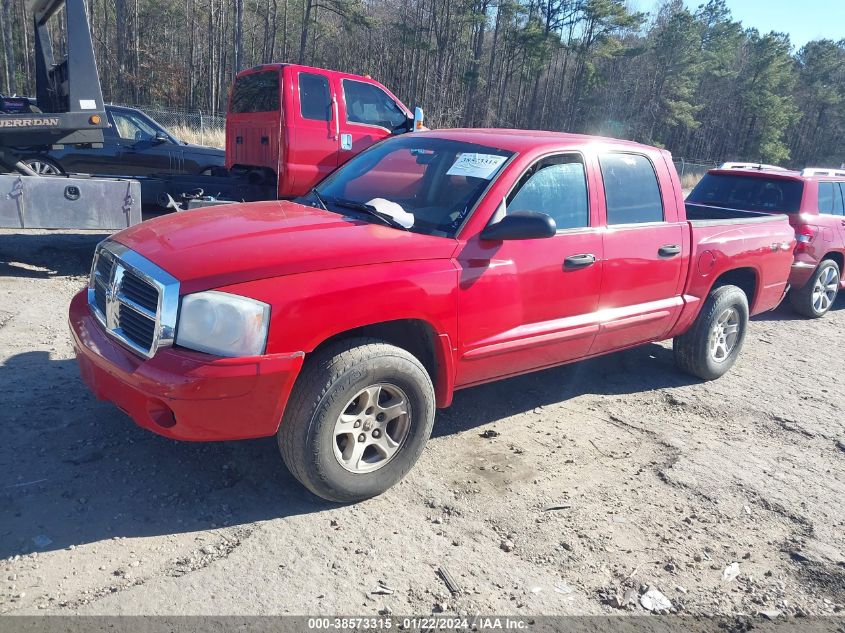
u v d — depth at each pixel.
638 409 5.09
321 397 3.09
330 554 3.02
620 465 4.15
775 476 4.19
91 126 7.26
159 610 2.58
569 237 4.17
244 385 2.90
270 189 8.16
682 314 5.20
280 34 61.88
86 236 9.30
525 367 4.18
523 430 4.52
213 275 2.94
